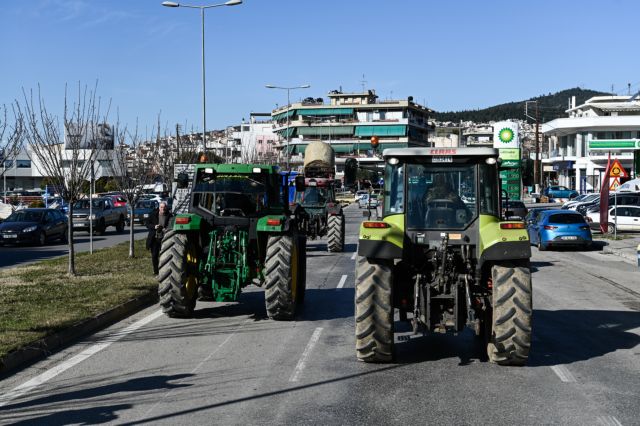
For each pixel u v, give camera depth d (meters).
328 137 105.62
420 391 6.77
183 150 39.44
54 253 24.78
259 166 11.93
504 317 7.58
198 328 10.31
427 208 8.23
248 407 6.23
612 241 27.88
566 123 74.56
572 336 9.66
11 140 15.39
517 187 37.22
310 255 22.81
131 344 9.12
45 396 6.64
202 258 11.25
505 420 5.84
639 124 71.94
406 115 105.94
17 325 9.41
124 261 18.91
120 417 5.96
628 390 6.80
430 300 7.84
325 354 8.48
